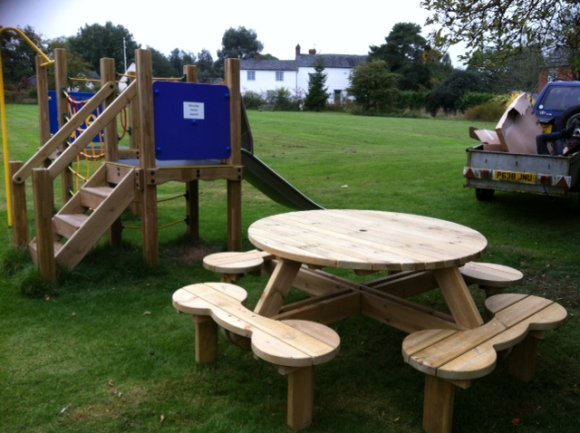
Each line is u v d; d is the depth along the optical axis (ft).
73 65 112.37
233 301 10.96
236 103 19.10
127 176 17.10
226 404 10.00
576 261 19.11
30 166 18.79
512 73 92.84
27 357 11.69
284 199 22.67
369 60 178.19
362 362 11.83
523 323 9.93
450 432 8.99
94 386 10.53
